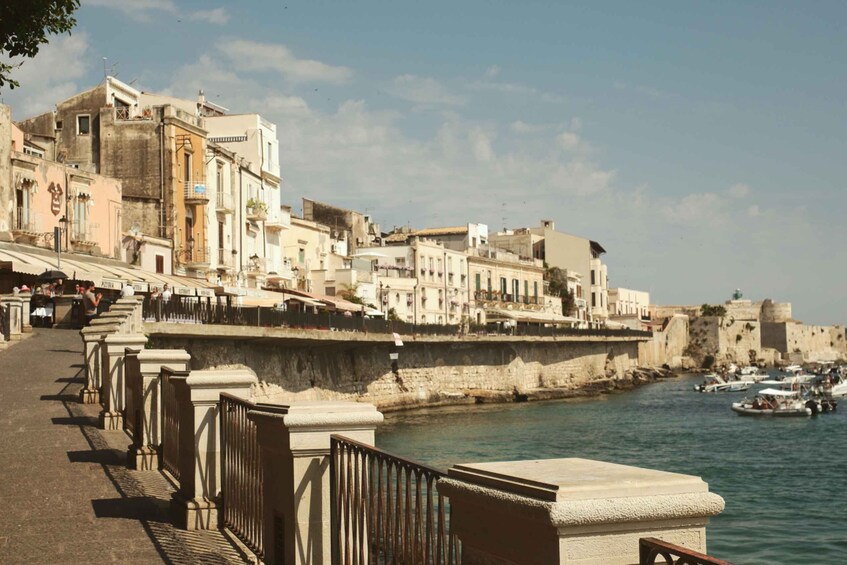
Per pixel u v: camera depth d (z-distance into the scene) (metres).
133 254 57.00
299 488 8.17
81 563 10.23
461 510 5.25
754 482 40.75
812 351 198.62
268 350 52.00
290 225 79.25
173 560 10.20
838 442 56.28
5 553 10.66
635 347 126.50
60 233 49.78
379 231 112.19
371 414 8.30
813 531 30.67
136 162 60.88
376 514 7.25
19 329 38.72
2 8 15.72
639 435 58.38
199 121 64.38
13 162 47.81
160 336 39.41
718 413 77.00
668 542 4.35
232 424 11.33
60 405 23.23
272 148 76.81
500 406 79.06
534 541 4.57
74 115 61.84
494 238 136.62
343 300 78.00
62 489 14.12
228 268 65.62
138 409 16.39
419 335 71.69
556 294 131.00
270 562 8.92
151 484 14.41
